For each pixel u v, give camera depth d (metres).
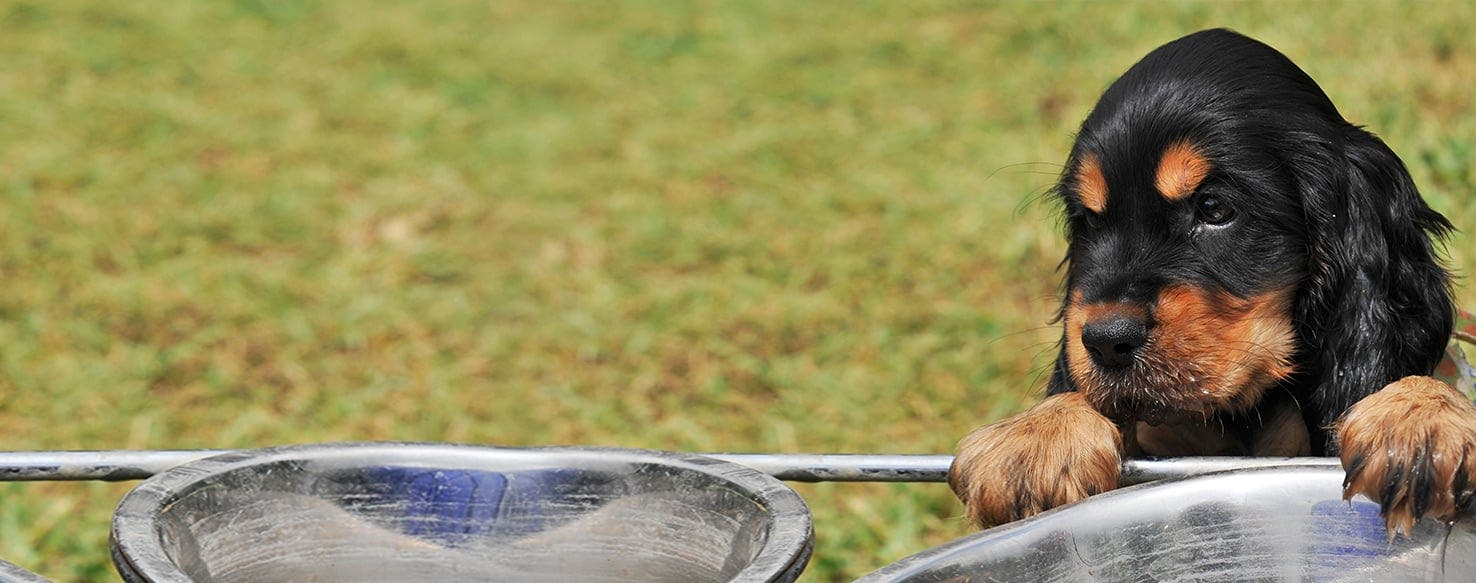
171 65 10.05
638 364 5.62
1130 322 2.46
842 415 5.09
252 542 2.02
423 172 8.04
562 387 5.43
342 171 8.00
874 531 4.29
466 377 5.53
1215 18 8.57
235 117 8.91
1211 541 1.99
